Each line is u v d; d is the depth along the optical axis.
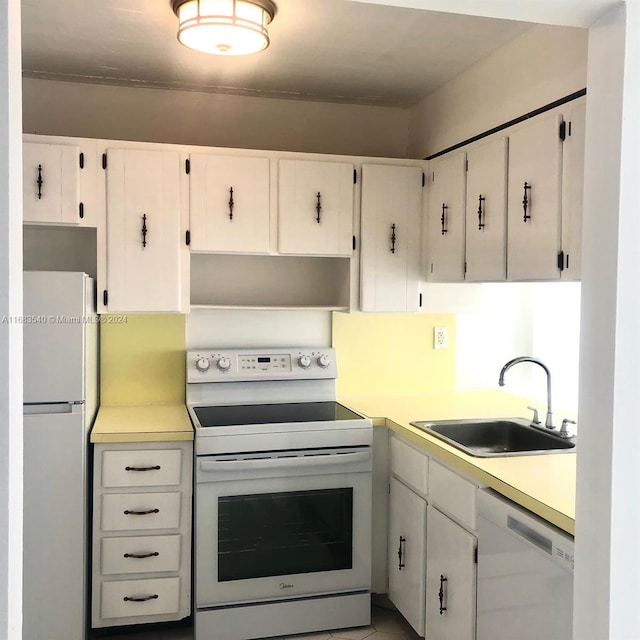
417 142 3.28
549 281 2.13
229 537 2.64
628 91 1.29
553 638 1.68
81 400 2.46
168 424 2.72
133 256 2.74
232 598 2.64
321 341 3.31
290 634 2.73
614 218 1.32
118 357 3.09
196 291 3.15
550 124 2.10
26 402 2.42
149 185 2.75
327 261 3.31
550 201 2.10
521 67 2.40
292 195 2.88
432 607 2.44
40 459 2.43
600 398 1.35
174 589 2.65
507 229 2.35
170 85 3.04
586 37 2.04
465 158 2.66
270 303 3.24
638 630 1.35
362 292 2.96
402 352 3.41
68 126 3.03
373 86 3.03
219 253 2.85
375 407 3.09
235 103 3.18
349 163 2.95
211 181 2.80
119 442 2.57
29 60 2.75
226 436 2.60
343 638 2.74
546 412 2.93
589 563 1.38
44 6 2.21
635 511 1.34
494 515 1.98
